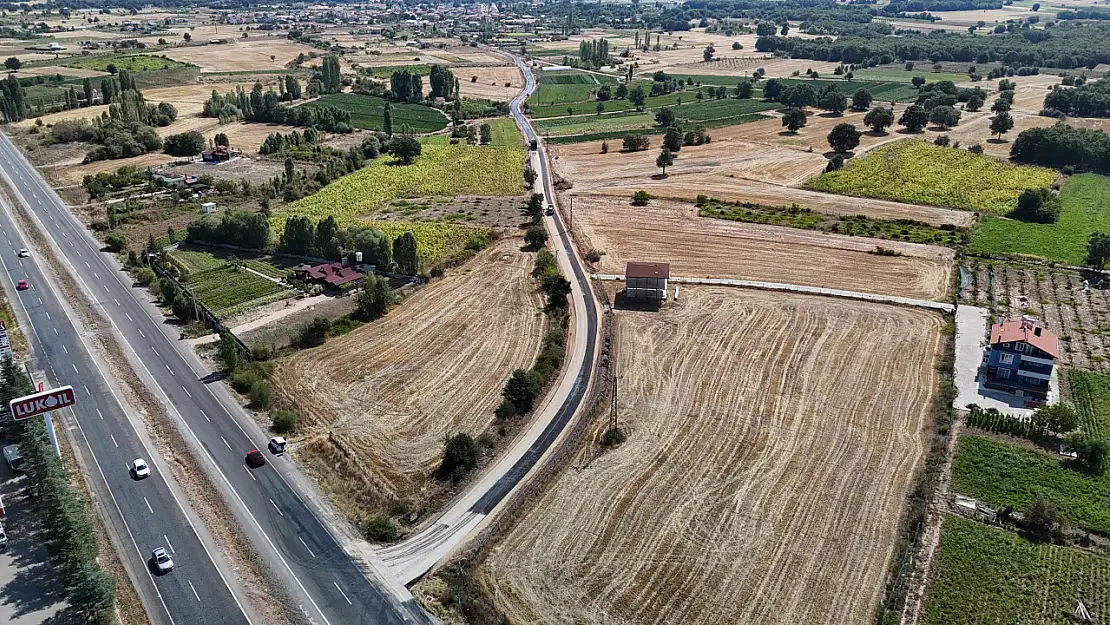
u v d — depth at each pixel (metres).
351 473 84.38
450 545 73.56
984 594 67.50
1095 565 70.75
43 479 70.19
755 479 83.12
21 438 77.81
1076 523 76.12
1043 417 89.50
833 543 73.69
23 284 135.88
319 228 147.12
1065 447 87.50
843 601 66.88
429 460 86.69
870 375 104.62
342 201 187.12
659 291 129.38
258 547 73.62
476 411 96.31
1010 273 140.88
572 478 83.44
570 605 66.62
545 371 103.44
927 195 187.62
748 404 97.62
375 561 71.81
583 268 144.88
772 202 185.12
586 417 94.62
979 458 86.00
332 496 81.00
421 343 114.75
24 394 83.56
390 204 187.12
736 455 87.31
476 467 85.00
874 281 137.25
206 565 71.31
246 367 105.31
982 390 100.31
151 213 176.00
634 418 94.81
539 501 79.81
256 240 152.12
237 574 70.31
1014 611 65.75
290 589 68.62
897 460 86.19
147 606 66.62
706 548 73.12
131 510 78.50
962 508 78.50
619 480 83.12
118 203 184.25
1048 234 161.12
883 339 114.94
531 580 69.50
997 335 101.31
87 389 101.56
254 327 118.25
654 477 83.62
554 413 95.88
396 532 75.31
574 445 89.12
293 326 118.88
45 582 68.69
